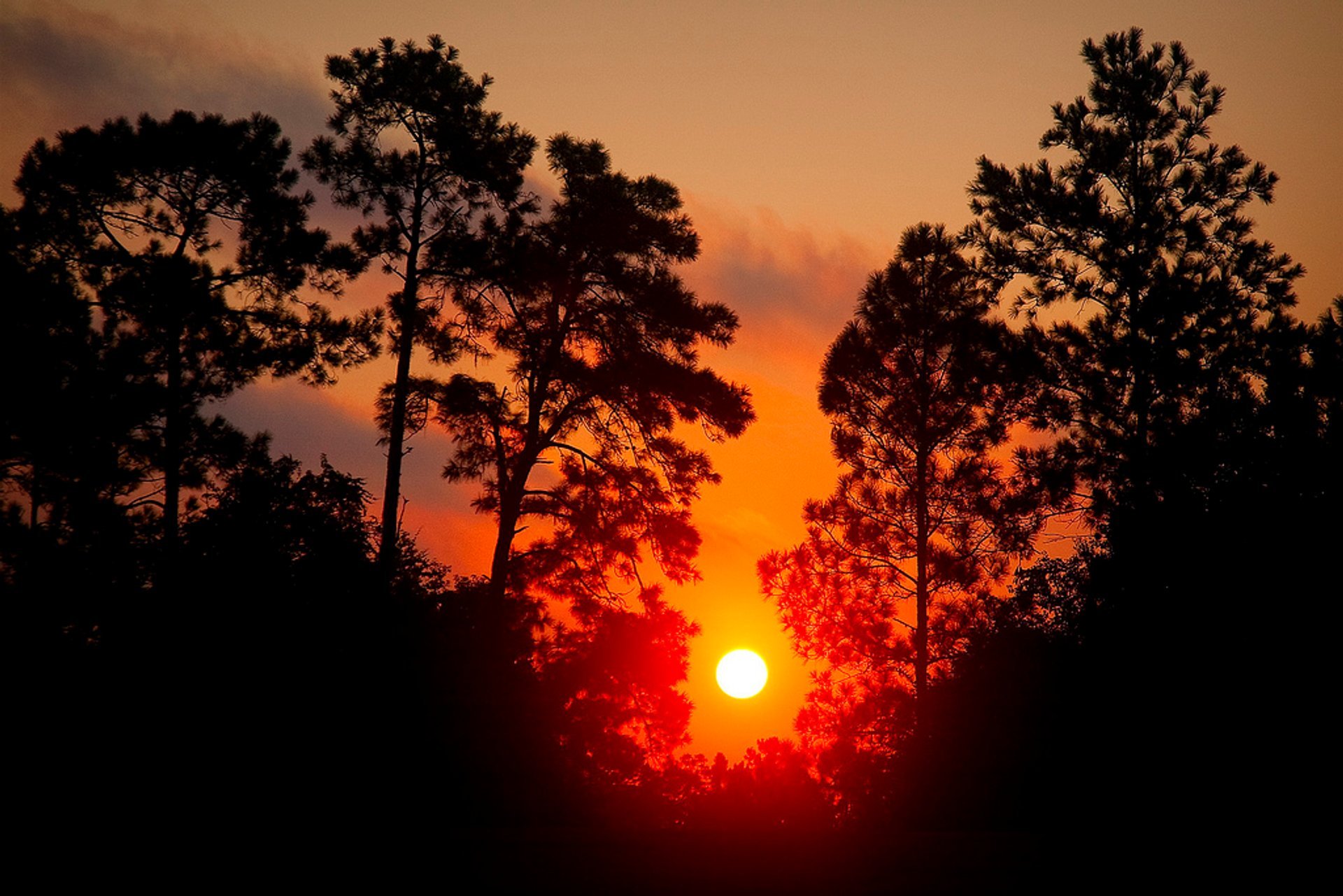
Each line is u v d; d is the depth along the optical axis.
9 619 57.69
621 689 83.25
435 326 81.69
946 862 31.42
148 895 29.64
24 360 84.12
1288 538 51.88
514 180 83.31
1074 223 85.62
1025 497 81.50
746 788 64.25
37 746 46.62
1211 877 31.45
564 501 85.56
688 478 84.56
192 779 46.25
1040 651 55.91
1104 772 49.34
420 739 54.22
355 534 58.97
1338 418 55.06
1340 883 30.98
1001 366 83.44
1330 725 46.53
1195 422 60.38
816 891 29.31
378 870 31.12
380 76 81.25
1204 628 51.50
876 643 82.75
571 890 29.50
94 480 84.44
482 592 68.31
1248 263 82.19
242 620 51.78
